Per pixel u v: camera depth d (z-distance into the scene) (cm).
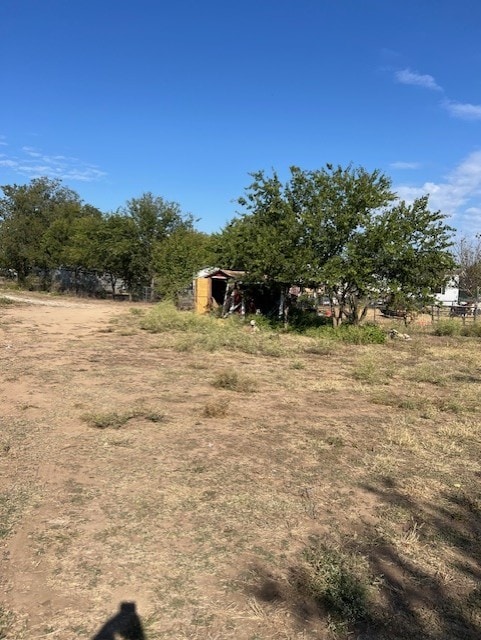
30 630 284
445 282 2011
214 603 313
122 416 686
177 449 578
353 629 298
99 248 3934
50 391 828
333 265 1856
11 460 523
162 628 289
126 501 442
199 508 436
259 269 1988
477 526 432
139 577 335
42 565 344
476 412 828
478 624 310
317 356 1433
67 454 547
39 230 4803
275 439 633
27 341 1438
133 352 1317
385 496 482
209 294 2583
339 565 355
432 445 639
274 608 311
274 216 2061
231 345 1510
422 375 1145
